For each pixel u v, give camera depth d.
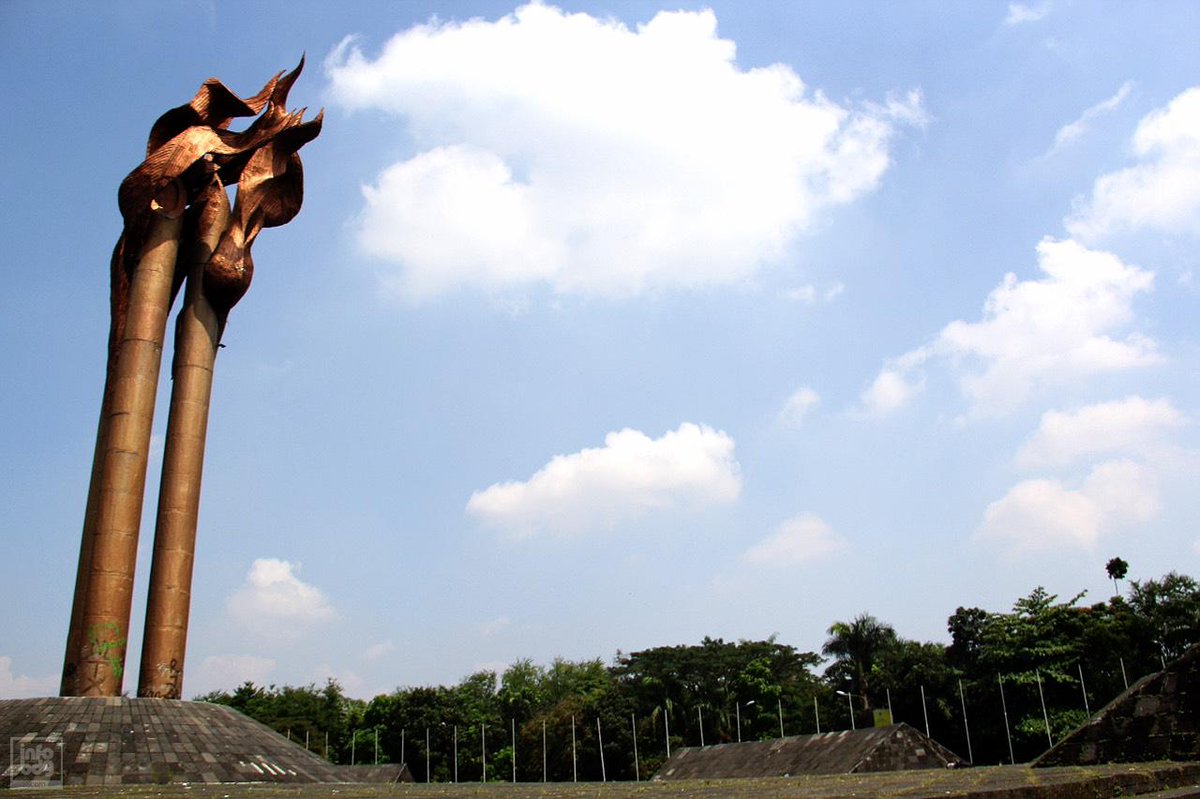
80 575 30.88
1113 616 63.09
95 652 29.17
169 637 31.06
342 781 28.41
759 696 81.62
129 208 33.12
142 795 14.08
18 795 14.65
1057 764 14.28
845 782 12.23
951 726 66.81
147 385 32.16
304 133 36.75
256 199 35.66
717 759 55.78
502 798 10.97
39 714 26.22
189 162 33.34
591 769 80.62
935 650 72.94
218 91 35.62
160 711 27.92
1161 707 13.55
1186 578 65.56
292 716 101.25
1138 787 10.14
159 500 32.56
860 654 75.88
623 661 87.94
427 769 87.75
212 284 34.25
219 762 25.95
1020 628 62.56
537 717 88.25
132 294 32.75
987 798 7.77
